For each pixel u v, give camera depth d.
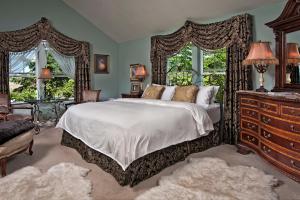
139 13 4.83
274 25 3.09
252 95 2.91
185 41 4.41
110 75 6.34
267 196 2.03
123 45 6.23
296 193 2.10
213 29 3.92
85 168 2.70
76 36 5.70
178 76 4.95
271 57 2.86
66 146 3.63
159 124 2.65
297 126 2.11
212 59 4.40
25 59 5.23
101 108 3.20
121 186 2.30
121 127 2.44
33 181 2.34
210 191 2.13
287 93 2.67
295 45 2.90
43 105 5.47
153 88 4.54
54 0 5.39
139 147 2.36
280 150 2.34
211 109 3.62
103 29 6.02
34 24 5.09
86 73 5.77
